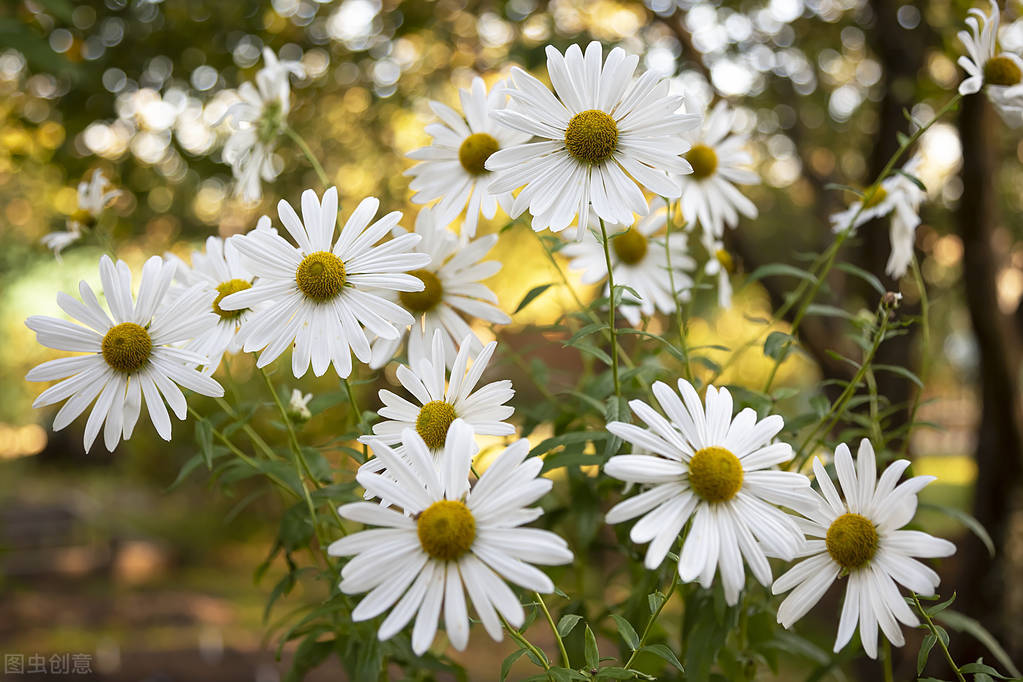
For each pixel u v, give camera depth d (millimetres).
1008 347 839
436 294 394
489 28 1025
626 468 288
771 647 410
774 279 949
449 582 269
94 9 889
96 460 3975
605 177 323
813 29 1168
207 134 914
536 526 458
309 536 420
